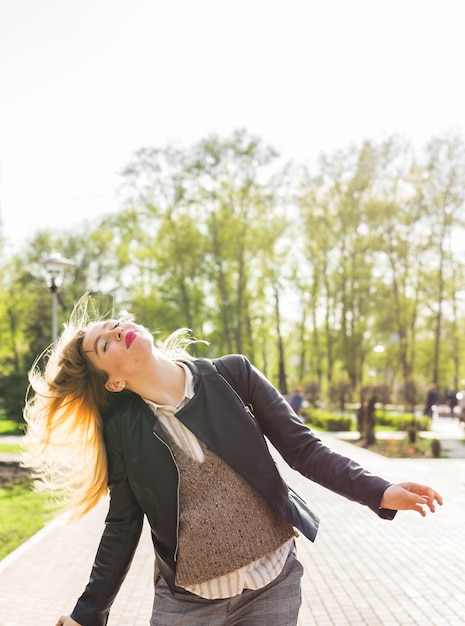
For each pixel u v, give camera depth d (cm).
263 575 211
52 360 227
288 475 1245
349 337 4006
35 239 4134
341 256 3972
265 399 224
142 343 211
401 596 548
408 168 3662
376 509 204
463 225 3628
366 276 3866
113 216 4184
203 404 212
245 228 3959
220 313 4084
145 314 4131
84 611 220
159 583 222
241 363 228
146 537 795
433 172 3622
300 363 4759
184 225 3994
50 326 2961
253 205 3919
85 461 228
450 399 3675
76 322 233
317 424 2877
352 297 3906
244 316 4253
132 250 4178
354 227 3803
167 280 4078
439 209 3638
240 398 220
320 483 216
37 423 230
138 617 511
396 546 719
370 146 3688
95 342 213
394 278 3803
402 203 3691
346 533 787
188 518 209
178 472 208
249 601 213
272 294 4312
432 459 1581
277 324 4394
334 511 920
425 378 4628
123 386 215
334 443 2045
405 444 1945
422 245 3706
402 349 3866
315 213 3909
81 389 223
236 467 209
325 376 4922
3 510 966
